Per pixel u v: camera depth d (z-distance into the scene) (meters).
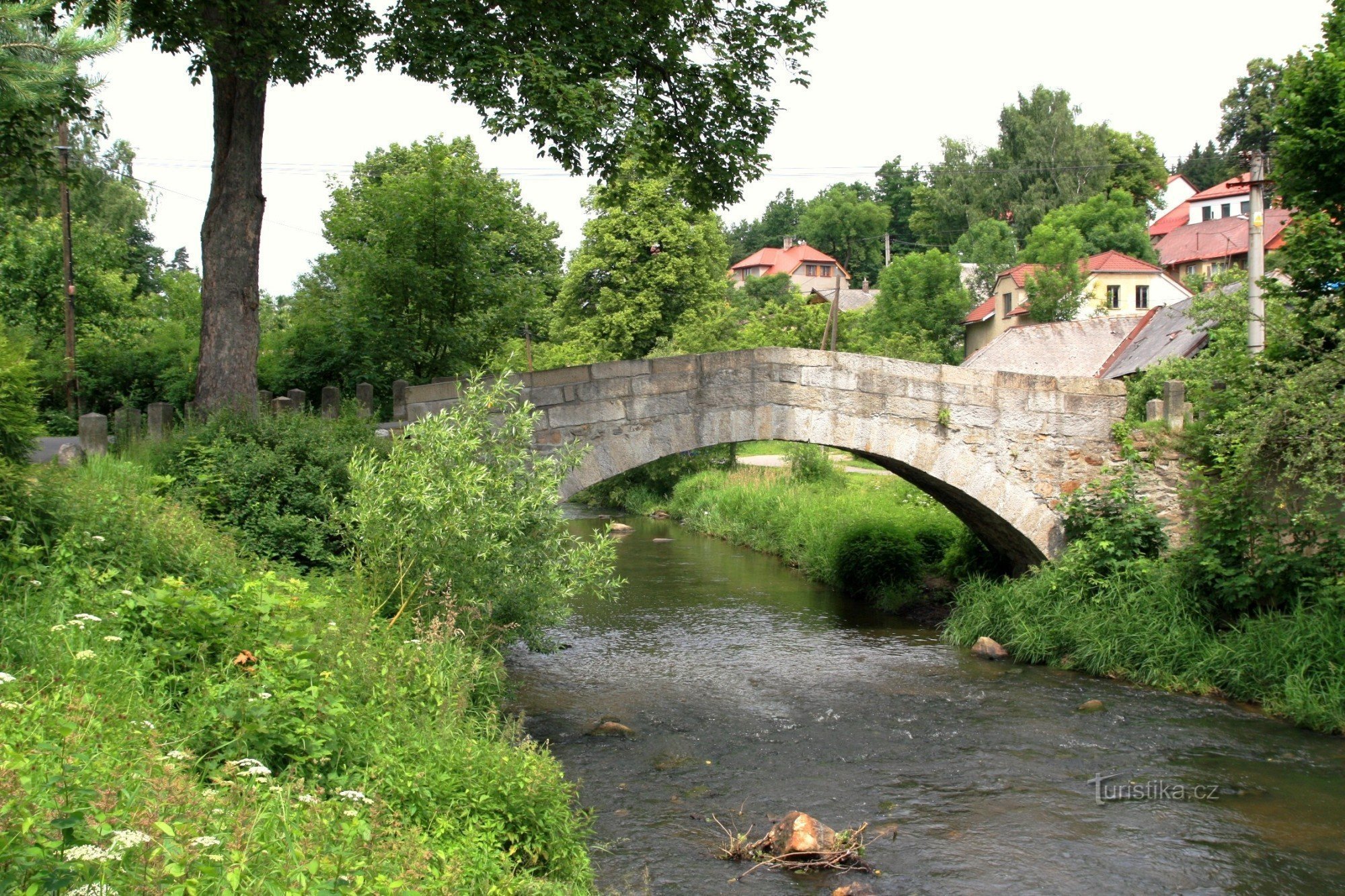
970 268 49.44
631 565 19.61
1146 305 42.94
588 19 11.76
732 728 9.62
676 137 13.08
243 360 11.39
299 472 10.11
